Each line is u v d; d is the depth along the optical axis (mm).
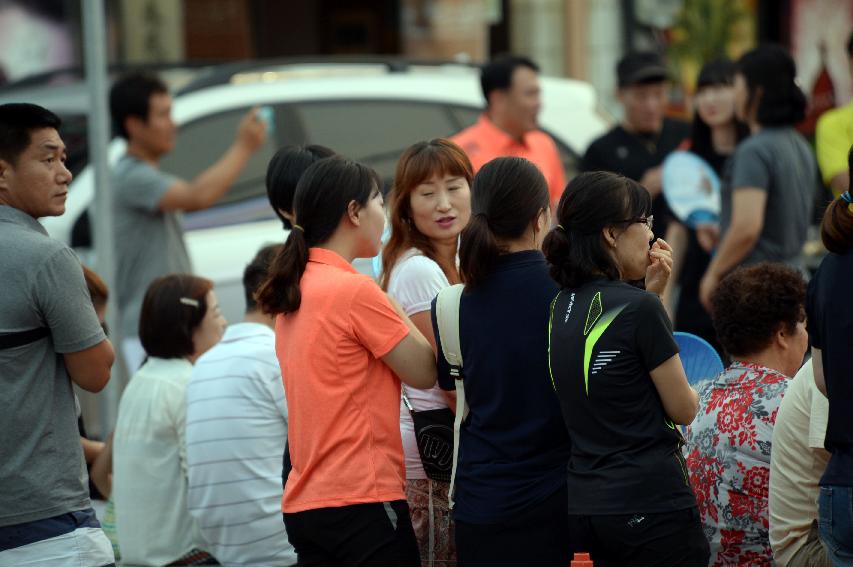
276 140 22516
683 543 10586
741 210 18031
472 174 13070
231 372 14336
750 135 19672
